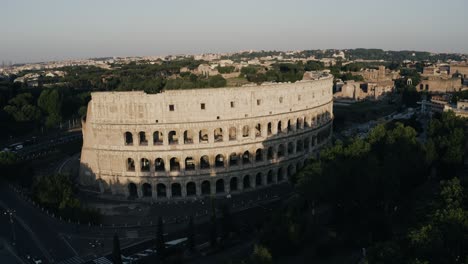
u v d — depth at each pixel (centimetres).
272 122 15912
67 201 13112
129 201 14862
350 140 16062
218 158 16488
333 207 12500
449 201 9525
